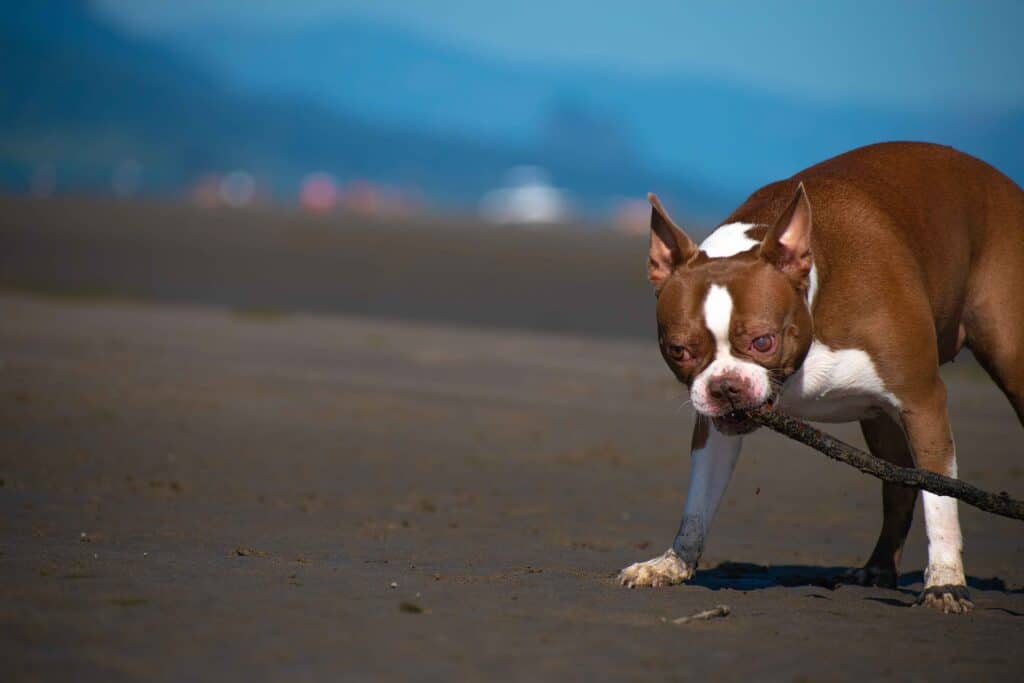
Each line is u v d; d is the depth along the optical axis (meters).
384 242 70.88
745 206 10.00
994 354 10.38
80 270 46.25
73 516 11.46
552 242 82.81
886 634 7.86
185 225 79.19
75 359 23.19
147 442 16.11
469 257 60.81
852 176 9.95
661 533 12.54
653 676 6.44
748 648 7.20
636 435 18.45
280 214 111.94
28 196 128.75
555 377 23.83
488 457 16.41
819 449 8.80
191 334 28.14
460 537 11.61
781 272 8.84
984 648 7.59
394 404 19.98
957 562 9.23
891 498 10.51
